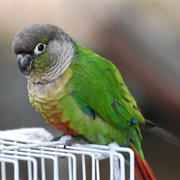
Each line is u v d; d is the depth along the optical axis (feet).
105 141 19.72
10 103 32.50
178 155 35.27
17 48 18.79
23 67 18.76
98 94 19.48
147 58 31.27
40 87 19.30
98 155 15.61
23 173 29.43
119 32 31.42
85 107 19.26
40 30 18.92
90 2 32.73
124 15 31.71
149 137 35.91
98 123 19.51
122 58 31.42
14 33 34.22
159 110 32.89
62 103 19.16
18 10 34.86
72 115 19.19
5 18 34.68
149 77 31.35
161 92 31.73
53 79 19.19
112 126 19.83
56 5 34.32
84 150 16.44
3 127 32.17
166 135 18.88
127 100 20.35
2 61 33.09
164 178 33.86
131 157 15.15
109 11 31.86
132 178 14.90
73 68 19.52
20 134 17.61
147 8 32.45
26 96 32.55
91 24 32.24
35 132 17.93
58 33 19.40
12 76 32.81
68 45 19.72
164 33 31.96
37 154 15.23
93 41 32.09
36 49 18.83
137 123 20.26
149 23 31.99
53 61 19.11
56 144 16.11
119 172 15.80
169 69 31.37
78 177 32.55
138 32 31.42
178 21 32.50
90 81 19.47
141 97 32.40
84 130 19.36
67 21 33.24
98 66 19.98
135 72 31.42
